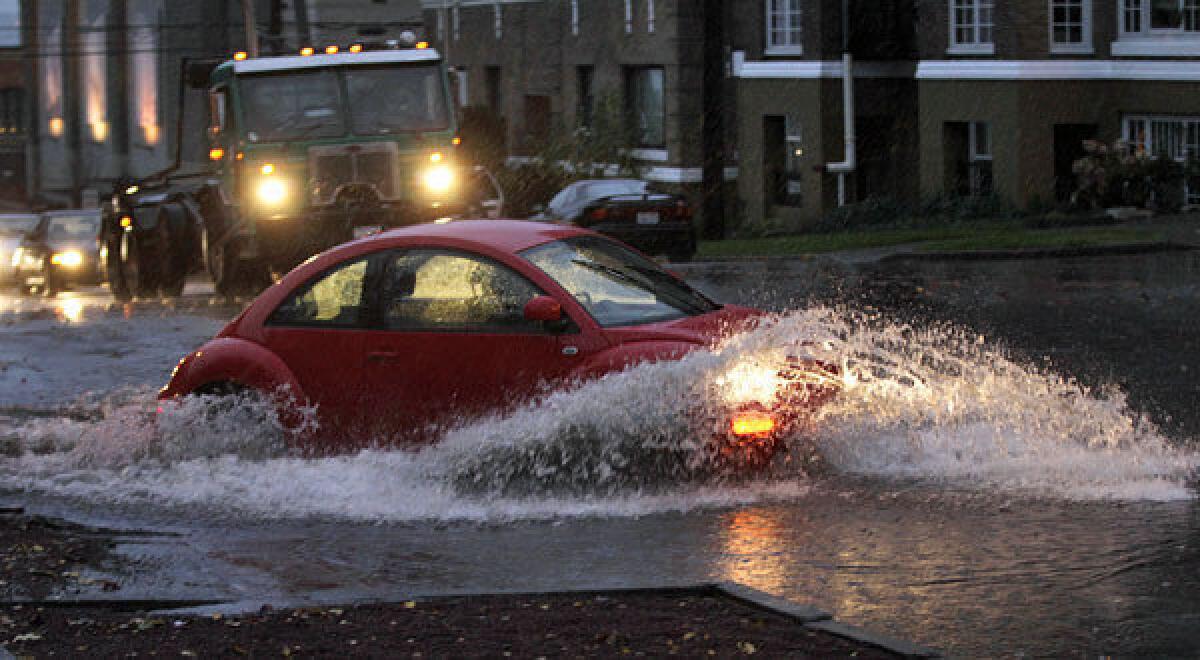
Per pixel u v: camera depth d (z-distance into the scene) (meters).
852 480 16.48
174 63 94.50
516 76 94.75
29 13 131.00
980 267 43.72
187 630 11.51
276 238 38.38
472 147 39.72
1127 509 14.89
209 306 39.50
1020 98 59.81
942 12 63.53
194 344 30.38
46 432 20.94
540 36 91.38
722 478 16.23
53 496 17.17
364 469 17.03
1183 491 15.56
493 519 15.61
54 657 10.76
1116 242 46.16
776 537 14.34
